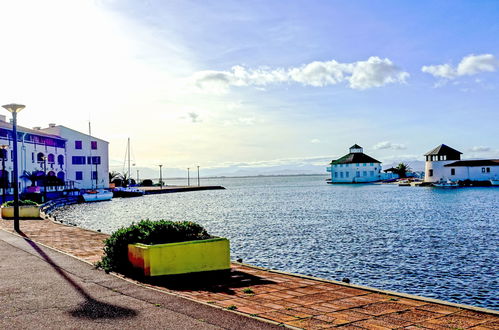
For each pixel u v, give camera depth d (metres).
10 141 64.56
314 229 31.89
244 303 8.70
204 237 12.54
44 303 8.21
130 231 12.09
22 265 12.04
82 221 42.25
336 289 10.09
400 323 7.44
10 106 21.97
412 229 31.17
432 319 7.69
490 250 22.06
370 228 32.09
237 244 24.75
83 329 6.74
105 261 11.90
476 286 14.93
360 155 153.50
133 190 96.12
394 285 15.16
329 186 141.50
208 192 121.50
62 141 84.12
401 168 157.50
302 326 7.20
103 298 8.61
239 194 105.81
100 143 92.19
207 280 11.02
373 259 19.91
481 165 111.25
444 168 115.44
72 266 11.94
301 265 18.67
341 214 44.47
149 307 7.99
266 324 7.07
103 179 92.94
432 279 15.97
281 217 42.28
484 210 46.53
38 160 74.31
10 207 31.53
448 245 23.73
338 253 21.53
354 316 7.86
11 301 8.34
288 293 9.68
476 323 7.45
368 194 85.62
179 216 46.22
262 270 12.38
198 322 7.12
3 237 18.66
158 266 11.11
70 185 83.81
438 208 49.97
